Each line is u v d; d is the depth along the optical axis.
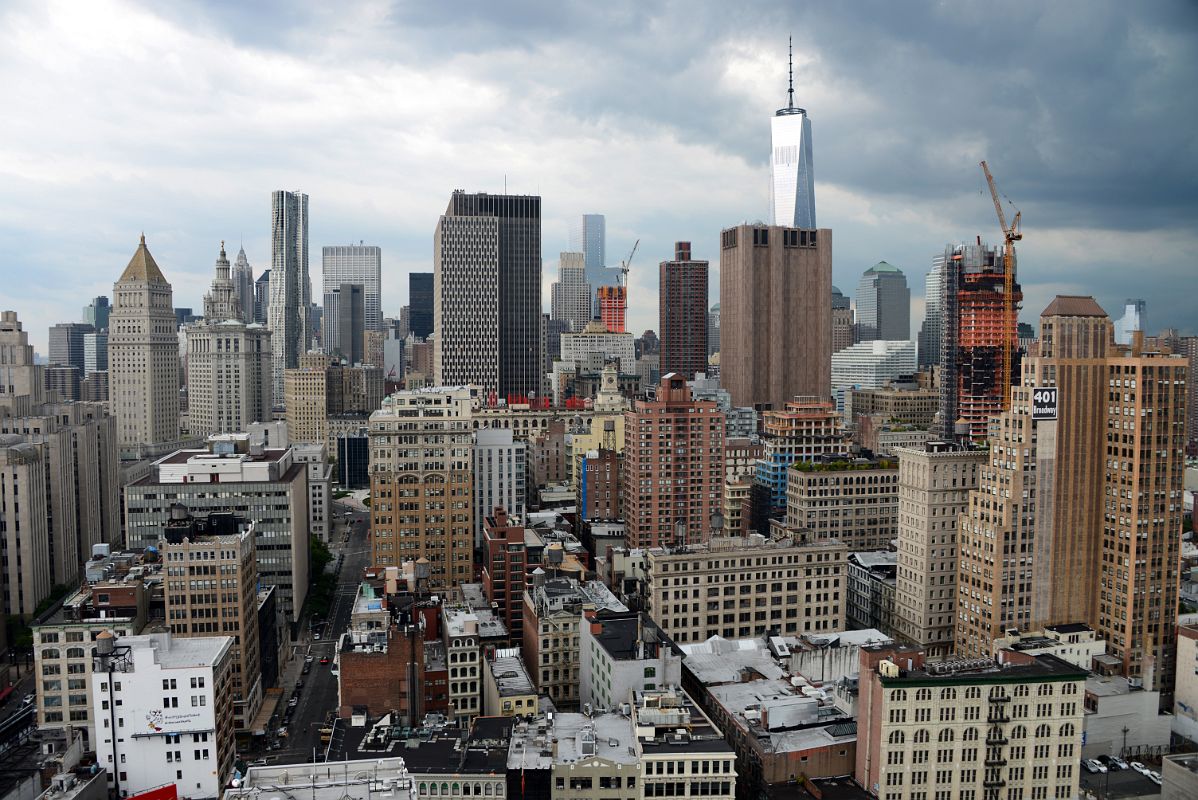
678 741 190.25
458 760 186.62
